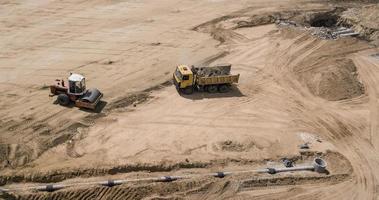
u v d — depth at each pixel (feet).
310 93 111.24
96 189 72.59
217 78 104.88
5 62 109.91
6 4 143.74
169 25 140.97
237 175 80.02
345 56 129.90
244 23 146.61
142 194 73.31
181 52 124.16
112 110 96.07
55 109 93.81
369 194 79.10
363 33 144.25
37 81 103.35
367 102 108.78
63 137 85.20
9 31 125.70
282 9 160.45
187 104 101.45
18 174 73.20
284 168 83.10
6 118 88.89
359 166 86.22
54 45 120.88
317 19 155.63
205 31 139.33
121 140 86.43
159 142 86.89
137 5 154.51
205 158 83.46
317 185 80.23
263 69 120.26
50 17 137.69
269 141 90.79
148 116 95.35
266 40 136.36
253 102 105.09
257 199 75.41
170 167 79.82
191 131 91.61
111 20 140.46
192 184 76.43
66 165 76.84
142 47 124.88
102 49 121.49
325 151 89.35
